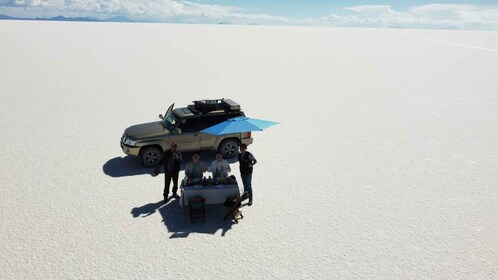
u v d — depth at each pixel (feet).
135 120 54.39
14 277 21.74
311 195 32.81
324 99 70.28
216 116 39.50
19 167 37.45
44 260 23.34
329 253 24.56
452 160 41.16
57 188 33.19
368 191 33.68
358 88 80.43
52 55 117.60
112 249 24.59
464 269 23.17
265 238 26.25
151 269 22.63
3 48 129.39
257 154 42.52
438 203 31.58
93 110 59.62
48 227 26.99
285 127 52.75
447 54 140.87
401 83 85.76
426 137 49.01
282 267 23.07
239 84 81.51
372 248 25.18
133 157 41.09
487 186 34.88
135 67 100.07
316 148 44.62
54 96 68.44
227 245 25.35
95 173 36.65
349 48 159.12
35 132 48.37
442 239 26.37
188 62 109.81
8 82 79.10
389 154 42.86
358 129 52.29
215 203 29.71
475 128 53.01
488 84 84.23
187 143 39.01
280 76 92.07
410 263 23.66
